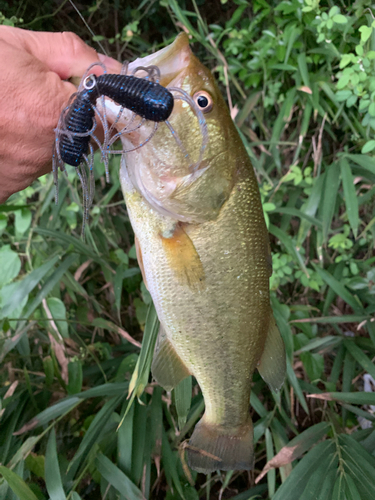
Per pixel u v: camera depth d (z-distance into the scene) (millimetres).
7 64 249
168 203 292
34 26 559
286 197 562
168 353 330
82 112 244
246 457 343
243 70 500
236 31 485
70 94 267
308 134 530
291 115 506
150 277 312
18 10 528
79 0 568
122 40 534
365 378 538
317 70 484
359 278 515
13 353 548
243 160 305
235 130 304
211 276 301
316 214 536
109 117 270
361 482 367
